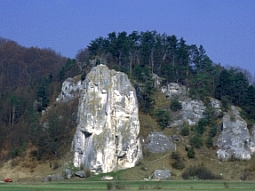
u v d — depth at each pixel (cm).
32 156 17638
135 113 17212
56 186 13088
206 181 14250
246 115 19188
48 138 17912
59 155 17338
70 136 18050
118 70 19738
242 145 17600
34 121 18975
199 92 19662
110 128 16612
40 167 16975
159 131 18100
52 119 18462
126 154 16688
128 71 19938
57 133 18225
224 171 16462
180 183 13712
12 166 17325
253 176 16125
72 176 15875
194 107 19088
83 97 17238
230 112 19150
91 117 16725
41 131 18412
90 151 16300
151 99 19225
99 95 17012
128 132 16862
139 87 19338
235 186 13438
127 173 15938
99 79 17138
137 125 17175
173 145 17550
